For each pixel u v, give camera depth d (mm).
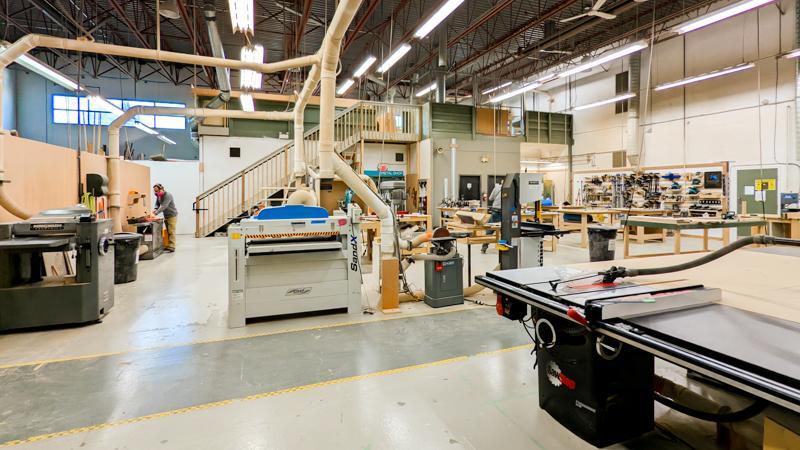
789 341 996
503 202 4215
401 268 4285
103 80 14469
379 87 16266
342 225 3756
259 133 11727
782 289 1533
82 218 3451
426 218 6625
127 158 11039
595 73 13609
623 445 1716
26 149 4699
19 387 2344
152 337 3188
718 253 1423
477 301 4258
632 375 1738
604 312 1203
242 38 11016
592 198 12367
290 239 3756
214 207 10859
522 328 3393
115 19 10305
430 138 11445
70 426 1944
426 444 1795
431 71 13508
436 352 2867
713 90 10125
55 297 3346
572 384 1784
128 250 5156
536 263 4324
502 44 10352
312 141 11266
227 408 2109
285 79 12898
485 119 12211
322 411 2076
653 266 1931
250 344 3037
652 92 11586
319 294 3719
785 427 1086
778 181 8867
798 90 8461
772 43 8969
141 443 1811
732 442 1669
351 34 9414
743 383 830
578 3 8898
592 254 5160
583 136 14102
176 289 4824
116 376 2492
